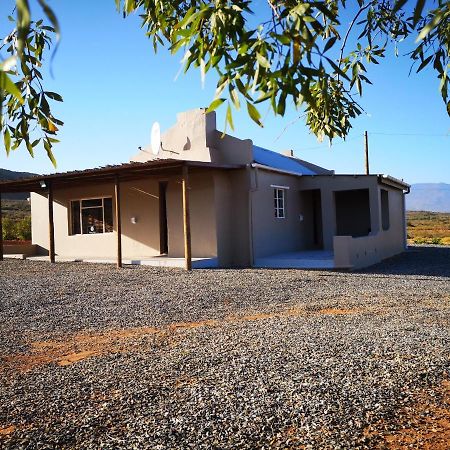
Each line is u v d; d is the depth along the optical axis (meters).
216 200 14.05
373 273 12.52
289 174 16.81
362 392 3.86
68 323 6.98
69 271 13.05
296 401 3.70
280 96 1.72
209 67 1.97
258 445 3.05
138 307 8.10
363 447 3.02
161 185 15.57
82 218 17.53
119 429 3.32
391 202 19.27
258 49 1.76
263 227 15.16
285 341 5.47
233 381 4.18
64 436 3.24
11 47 2.15
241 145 14.68
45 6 1.02
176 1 2.89
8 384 4.33
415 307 7.69
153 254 15.73
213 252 14.09
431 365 4.48
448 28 2.76
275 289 9.77
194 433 3.22
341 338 5.55
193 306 8.12
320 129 4.02
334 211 17.16
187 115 15.19
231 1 2.03
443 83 2.78
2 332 6.48
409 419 3.40
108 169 12.84
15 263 15.43
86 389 4.13
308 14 1.77
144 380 4.30
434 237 33.56
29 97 2.49
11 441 3.19
